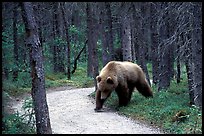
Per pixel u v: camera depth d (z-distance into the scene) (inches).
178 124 520.4
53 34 1407.5
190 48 604.7
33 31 410.0
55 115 631.8
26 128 467.8
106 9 896.3
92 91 965.2
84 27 1694.1
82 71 1536.7
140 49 983.6
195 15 515.5
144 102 692.7
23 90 908.6
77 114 639.8
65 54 1524.4
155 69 973.2
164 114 572.1
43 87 422.6
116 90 693.9
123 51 826.2
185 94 781.9
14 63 573.3
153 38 915.4
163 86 852.0
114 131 510.9
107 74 666.8
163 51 738.2
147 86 751.1
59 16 1406.3
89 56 1327.5
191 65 620.1
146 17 1013.8
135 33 1032.8
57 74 1352.1
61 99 827.4
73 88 1090.7
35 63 414.9
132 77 716.0
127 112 641.0
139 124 555.8
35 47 412.2
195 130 483.8
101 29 855.1
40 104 421.7
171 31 768.3
